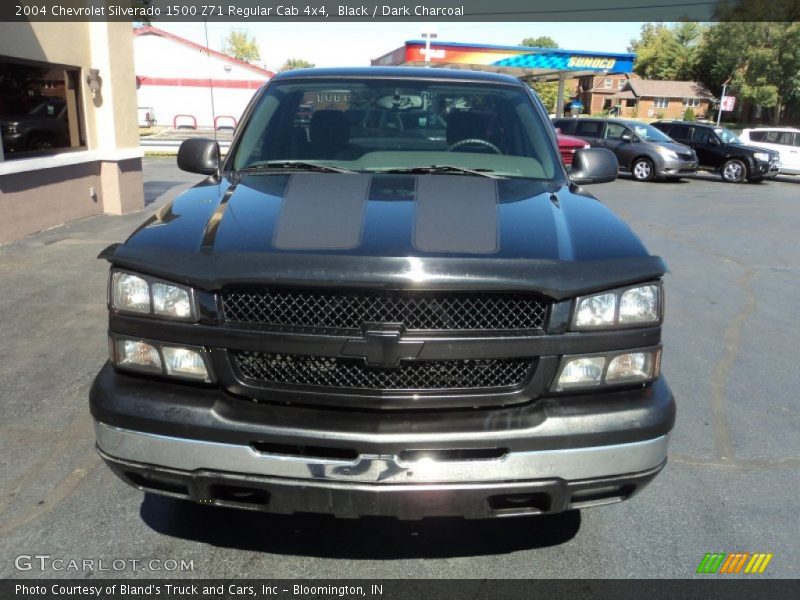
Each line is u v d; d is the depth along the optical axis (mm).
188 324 2264
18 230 8266
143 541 2789
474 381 2268
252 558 2703
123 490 3156
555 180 3346
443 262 2199
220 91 41688
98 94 9945
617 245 2471
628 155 19594
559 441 2234
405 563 2695
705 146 20828
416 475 2205
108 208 10328
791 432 3924
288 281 2176
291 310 2230
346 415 2244
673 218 12148
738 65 60562
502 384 2279
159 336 2303
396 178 3068
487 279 2188
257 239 2350
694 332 5684
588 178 3625
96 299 5902
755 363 5004
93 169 9969
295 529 2887
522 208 2730
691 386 4559
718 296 6848
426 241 2340
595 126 20609
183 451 2258
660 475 3416
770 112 60094
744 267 8227
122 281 2350
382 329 2180
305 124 3613
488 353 2217
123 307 2344
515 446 2221
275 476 2234
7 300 5832
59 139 9305
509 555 2762
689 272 7863
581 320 2271
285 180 3047
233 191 2900
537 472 2248
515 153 3529
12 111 8281
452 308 2227
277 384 2264
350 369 2248
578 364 2295
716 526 2994
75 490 3145
